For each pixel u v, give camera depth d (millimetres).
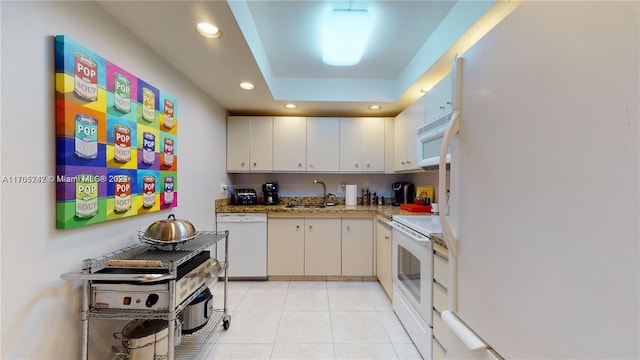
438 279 1471
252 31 1786
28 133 966
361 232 2969
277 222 2951
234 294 2607
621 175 428
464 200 853
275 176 3576
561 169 521
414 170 2629
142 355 1251
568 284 507
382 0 1601
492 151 722
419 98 2529
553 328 536
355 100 2816
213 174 2758
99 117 1229
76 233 1153
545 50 558
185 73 2092
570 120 505
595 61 465
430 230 1604
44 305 1027
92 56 1188
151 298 1204
